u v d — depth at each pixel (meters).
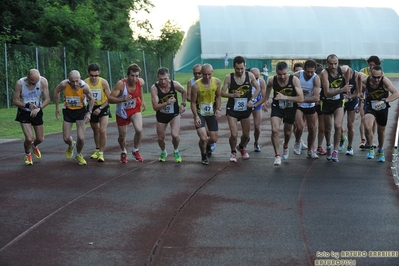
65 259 6.72
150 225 8.10
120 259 6.71
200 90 12.64
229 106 13.10
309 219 8.36
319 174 11.78
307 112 13.47
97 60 40.59
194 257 6.75
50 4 41.94
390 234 7.62
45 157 14.09
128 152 14.91
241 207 9.09
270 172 12.04
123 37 54.34
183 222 8.24
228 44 75.50
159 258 6.73
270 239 7.42
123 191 10.23
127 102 12.88
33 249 7.08
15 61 32.44
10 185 10.77
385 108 13.12
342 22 79.38
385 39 79.44
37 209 8.99
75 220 8.36
